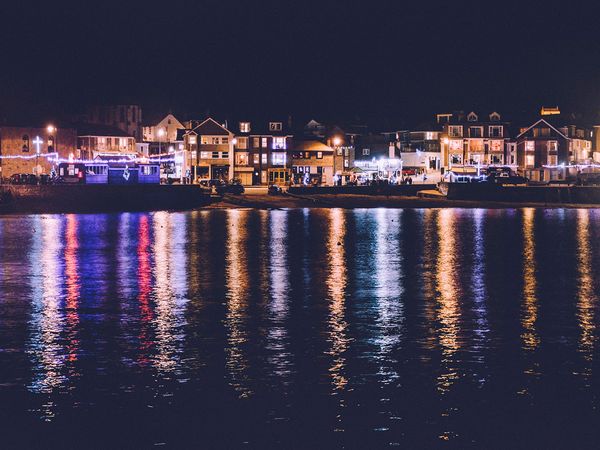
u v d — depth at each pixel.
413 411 29.58
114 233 100.19
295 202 158.62
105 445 27.00
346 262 71.69
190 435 27.67
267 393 31.36
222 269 66.62
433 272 64.81
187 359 35.91
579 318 45.03
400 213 141.00
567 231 105.44
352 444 27.02
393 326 42.78
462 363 35.25
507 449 26.67
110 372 33.91
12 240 91.38
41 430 28.05
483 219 127.00
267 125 198.00
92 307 48.53
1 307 48.62
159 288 56.19
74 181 154.12
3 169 175.12
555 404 30.19
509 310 47.47
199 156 193.00
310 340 39.44
